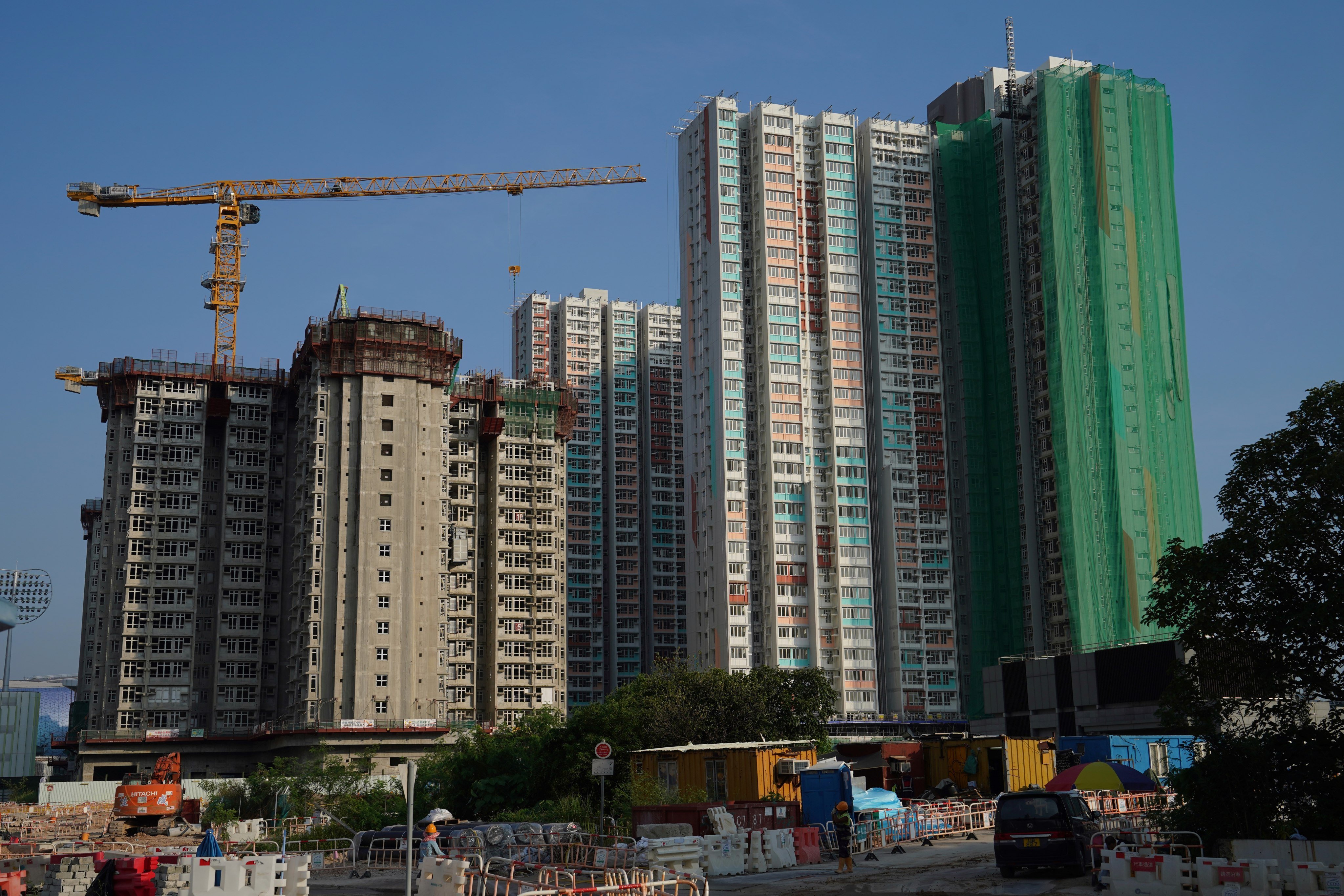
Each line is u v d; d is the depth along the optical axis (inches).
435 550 5885.8
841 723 6776.6
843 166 7687.0
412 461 5905.5
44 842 2551.7
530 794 2731.3
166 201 7396.7
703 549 7332.7
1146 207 7175.2
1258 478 1406.3
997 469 7386.8
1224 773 1339.8
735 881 1476.4
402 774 1003.3
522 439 7190.0
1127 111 7253.9
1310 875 1082.7
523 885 1311.5
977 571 7263.8
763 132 7583.7
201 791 4160.9
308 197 7677.2
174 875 1299.2
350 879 1700.3
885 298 7603.4
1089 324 6943.9
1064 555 6688.0
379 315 6038.4
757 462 7352.4
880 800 1958.7
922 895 1252.5
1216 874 1123.3
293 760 4185.5
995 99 7741.1
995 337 7519.7
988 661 7130.9
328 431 5876.0
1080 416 6781.5
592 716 2669.8
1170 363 7003.0
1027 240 7337.6
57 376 6781.5
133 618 6102.4
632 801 2110.0
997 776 2428.6
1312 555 1344.7
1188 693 1405.0
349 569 5728.3
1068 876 1357.0
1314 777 1332.4
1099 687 4092.0
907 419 7490.2
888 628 7145.7
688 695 3752.5
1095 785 1566.2
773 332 7362.2
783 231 7509.8
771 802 1814.7
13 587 7687.0
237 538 6323.8
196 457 6373.0
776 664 6953.7
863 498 7288.4
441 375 6102.4
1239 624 1378.0
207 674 6195.9
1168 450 6860.2
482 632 6875.0
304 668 5654.5
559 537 7135.8
